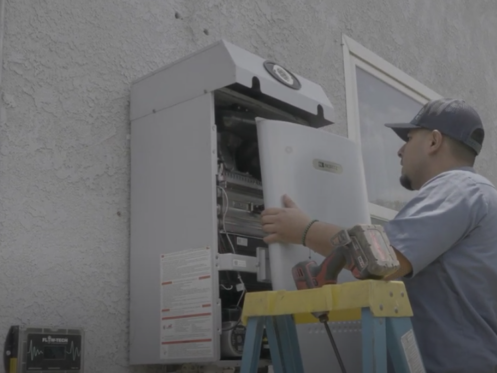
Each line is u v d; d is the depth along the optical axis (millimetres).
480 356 1889
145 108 2479
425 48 4707
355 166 2541
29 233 2168
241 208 2375
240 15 3172
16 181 2166
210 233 2186
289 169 2250
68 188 2301
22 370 1982
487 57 5496
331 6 3846
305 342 2188
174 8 2830
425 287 2002
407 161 2277
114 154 2463
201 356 2131
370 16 4184
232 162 2490
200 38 2918
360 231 1683
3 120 2166
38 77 2289
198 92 2312
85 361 2221
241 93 2404
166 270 2281
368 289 1592
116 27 2574
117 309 2354
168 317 2240
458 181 2021
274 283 2125
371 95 4086
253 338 1794
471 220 1970
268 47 3305
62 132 2320
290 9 3508
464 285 1976
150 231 2369
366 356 1570
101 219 2373
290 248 2172
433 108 2246
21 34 2266
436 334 1946
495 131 5383
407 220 1912
